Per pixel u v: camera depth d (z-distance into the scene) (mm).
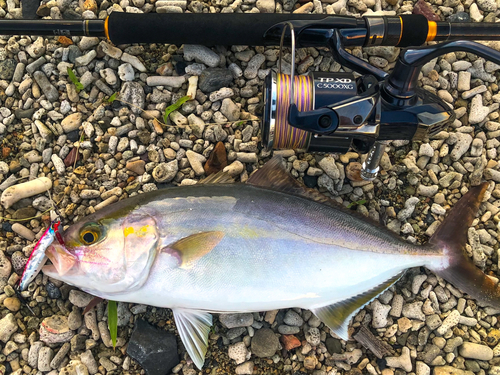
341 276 280
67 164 332
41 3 349
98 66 341
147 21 307
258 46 341
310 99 264
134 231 261
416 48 228
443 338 326
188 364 313
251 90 346
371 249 283
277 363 320
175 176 337
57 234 266
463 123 360
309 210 280
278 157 299
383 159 344
